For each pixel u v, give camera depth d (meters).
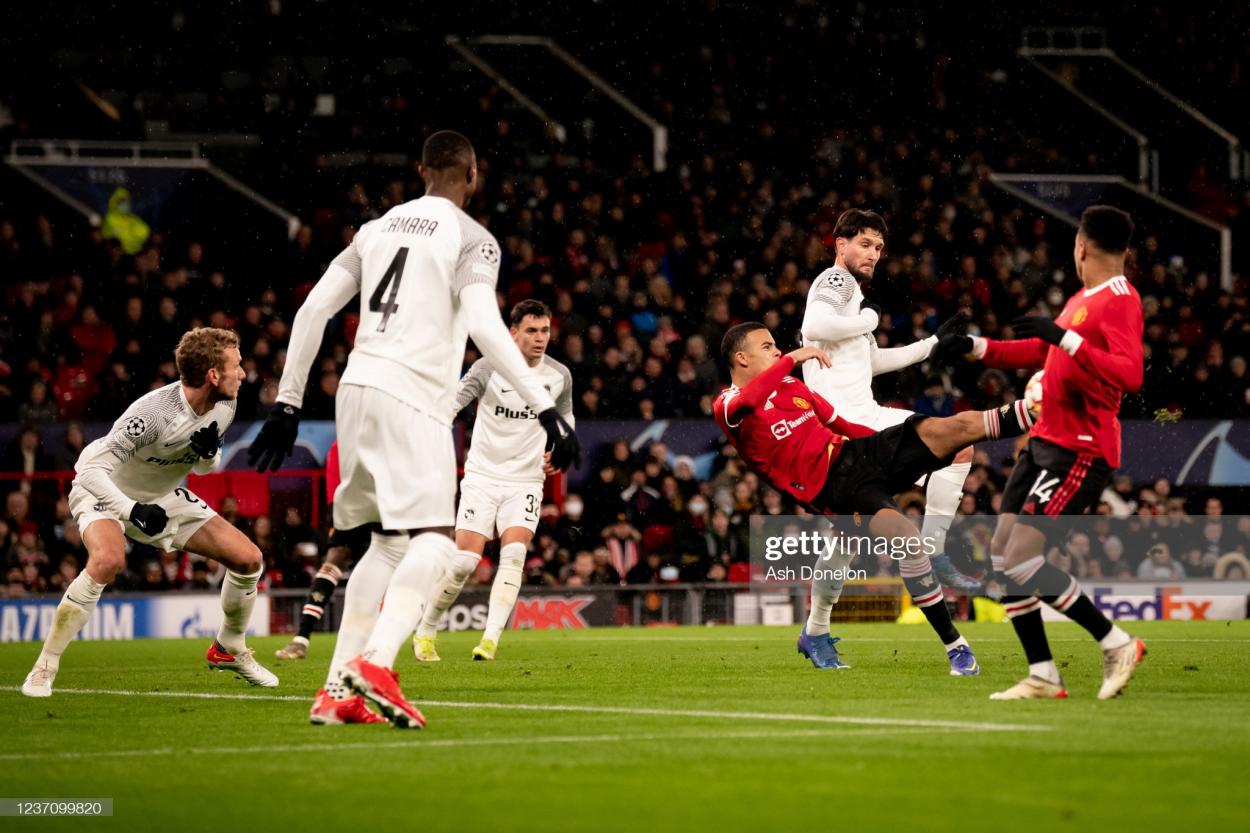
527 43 72.25
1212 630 36.78
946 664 23.64
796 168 68.56
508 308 54.91
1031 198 69.94
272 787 10.86
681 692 18.52
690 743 12.95
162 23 67.88
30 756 12.79
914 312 56.19
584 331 54.12
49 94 62.53
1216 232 68.94
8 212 56.19
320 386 47.72
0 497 43.78
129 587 43.31
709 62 73.00
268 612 42.75
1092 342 16.47
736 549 47.34
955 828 9.09
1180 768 11.29
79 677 23.28
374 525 14.87
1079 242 16.83
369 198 62.34
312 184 63.69
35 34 66.06
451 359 14.35
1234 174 73.25
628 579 46.22
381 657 13.98
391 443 14.04
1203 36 77.38
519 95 69.69
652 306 57.12
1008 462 50.38
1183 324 58.56
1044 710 15.46
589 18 73.69
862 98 73.06
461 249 14.29
